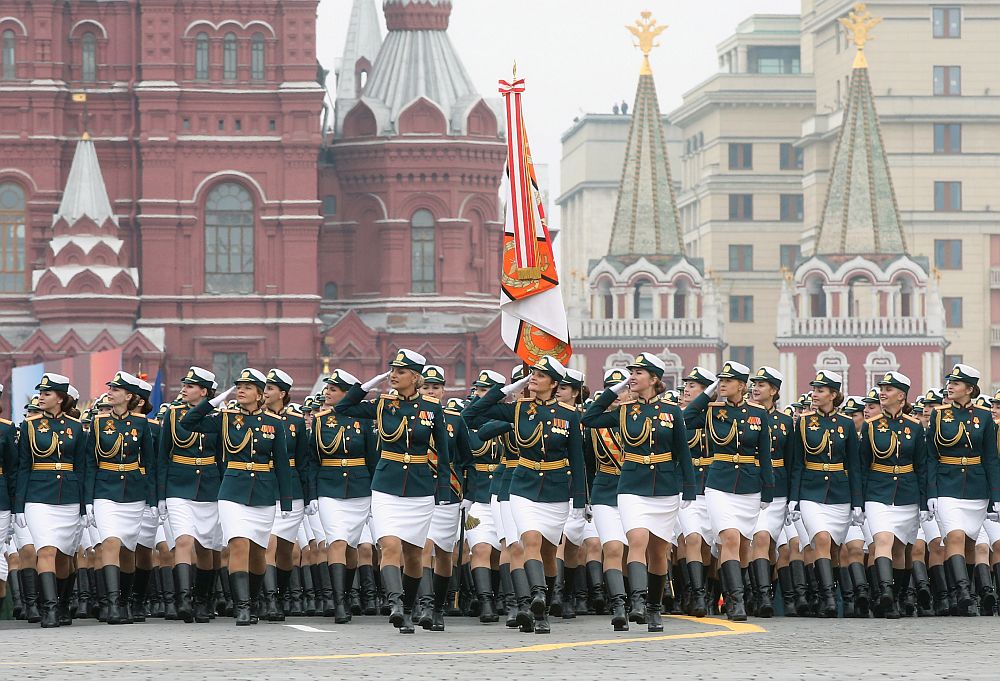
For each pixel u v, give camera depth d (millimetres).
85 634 36062
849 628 36594
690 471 35500
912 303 199500
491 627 38281
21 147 182125
